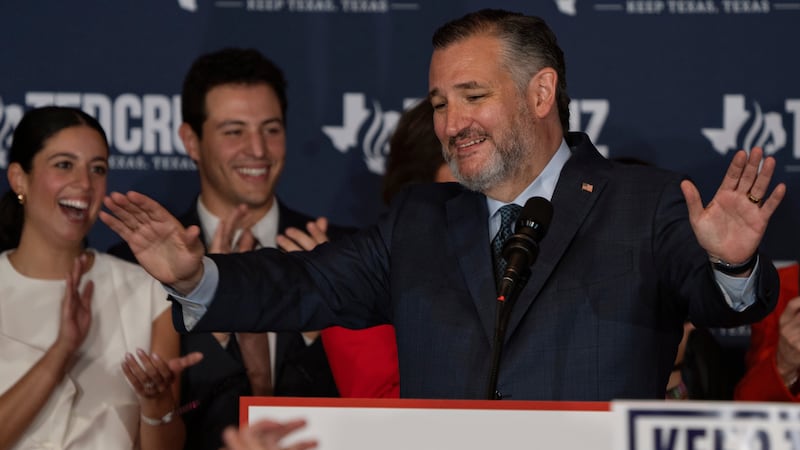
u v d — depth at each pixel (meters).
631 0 16.33
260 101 14.65
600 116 16.36
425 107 13.55
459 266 9.02
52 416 11.88
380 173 16.56
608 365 8.27
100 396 12.27
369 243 9.69
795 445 5.78
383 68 16.53
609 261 8.56
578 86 16.38
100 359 12.43
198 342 13.41
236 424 13.26
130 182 16.45
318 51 16.55
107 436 12.11
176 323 8.80
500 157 8.80
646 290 8.43
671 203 8.66
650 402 5.89
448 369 8.62
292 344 13.77
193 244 8.34
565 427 6.86
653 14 16.31
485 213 9.16
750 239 7.39
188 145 15.11
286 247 12.56
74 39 16.41
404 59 16.52
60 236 12.67
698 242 8.06
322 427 7.01
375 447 6.98
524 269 7.89
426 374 8.73
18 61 16.36
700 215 7.45
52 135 12.70
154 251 8.36
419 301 8.98
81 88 16.42
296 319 9.25
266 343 13.42
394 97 16.55
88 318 12.09
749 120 16.25
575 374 8.29
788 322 11.08
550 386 8.30
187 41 16.52
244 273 8.95
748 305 7.75
